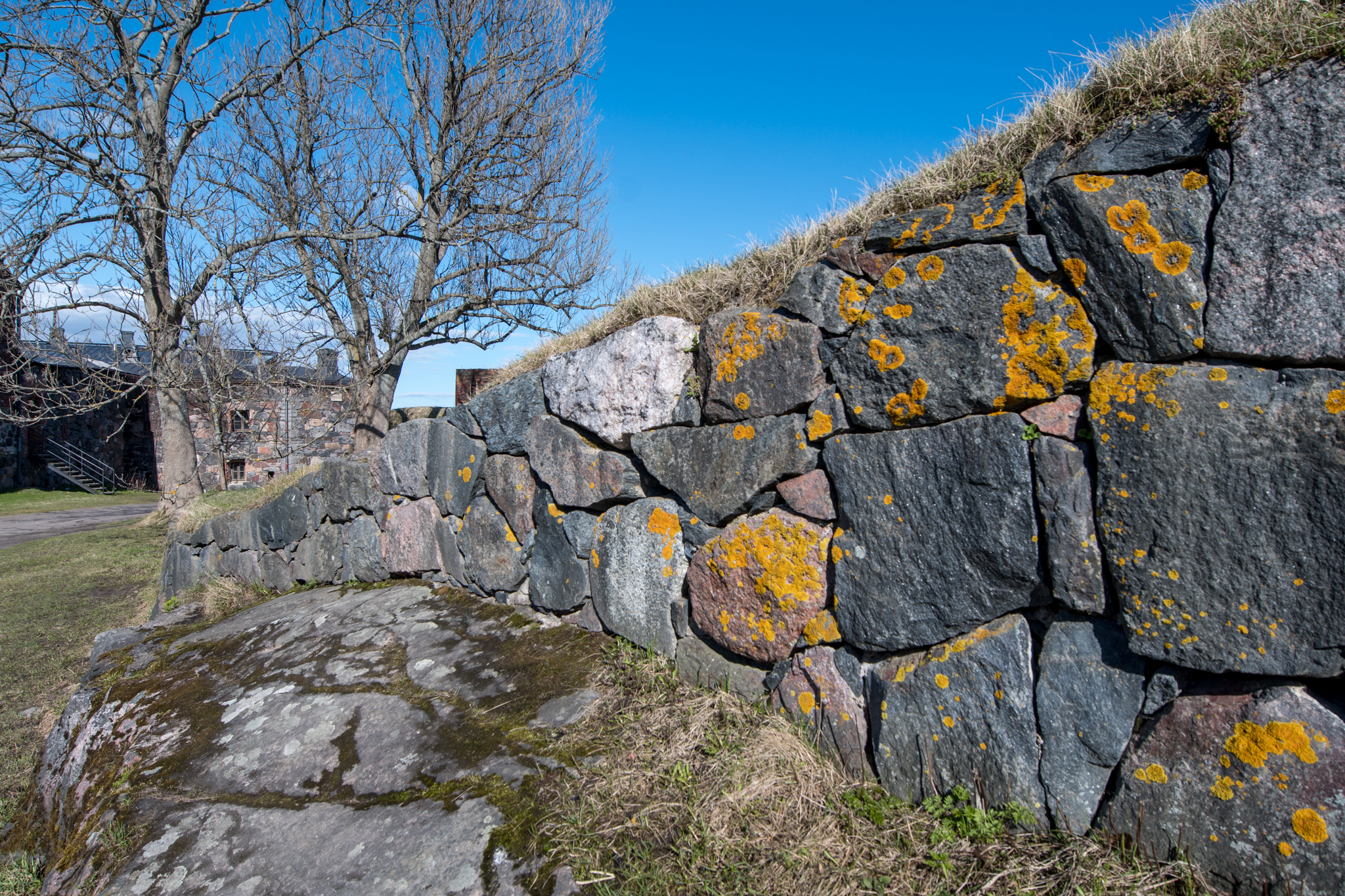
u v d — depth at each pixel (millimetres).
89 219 9562
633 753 2535
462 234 10273
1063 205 2004
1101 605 1898
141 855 2605
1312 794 1587
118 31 10195
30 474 23531
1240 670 1680
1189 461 1756
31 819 3520
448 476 4414
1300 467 1625
